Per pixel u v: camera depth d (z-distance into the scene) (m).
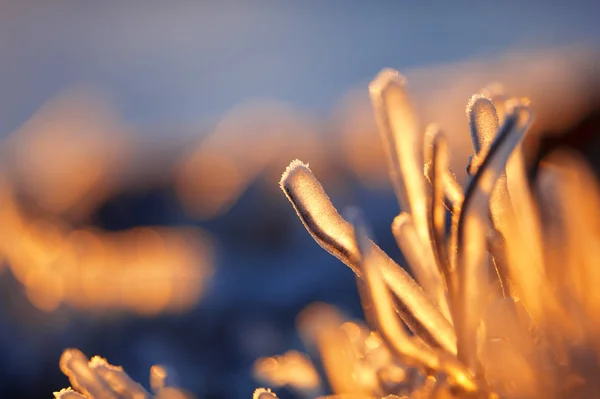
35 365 0.84
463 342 0.36
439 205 0.36
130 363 0.78
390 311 0.35
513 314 0.36
